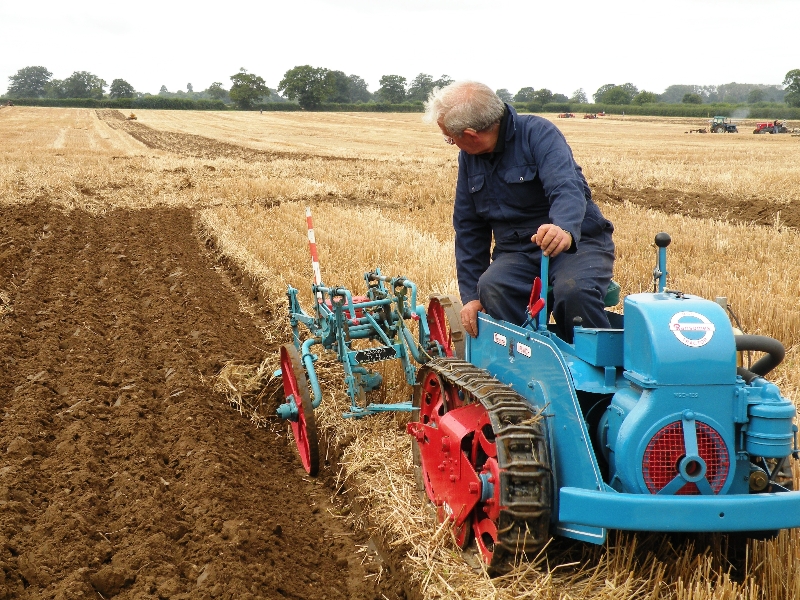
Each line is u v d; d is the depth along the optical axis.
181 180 22.00
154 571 4.27
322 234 13.23
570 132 60.91
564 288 4.23
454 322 6.16
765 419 3.17
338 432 5.95
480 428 4.00
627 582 3.52
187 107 150.25
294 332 6.89
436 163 28.89
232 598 4.00
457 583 3.88
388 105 145.38
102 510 4.95
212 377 7.28
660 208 17.44
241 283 11.05
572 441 3.44
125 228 15.22
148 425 6.19
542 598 3.61
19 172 23.22
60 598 3.97
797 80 134.38
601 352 3.56
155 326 8.84
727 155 33.00
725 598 3.41
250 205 18.17
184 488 5.23
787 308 8.14
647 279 9.80
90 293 10.36
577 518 3.21
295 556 4.61
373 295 6.44
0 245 13.10
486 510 3.79
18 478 5.18
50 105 150.38
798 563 3.61
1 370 7.35
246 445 6.19
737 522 3.12
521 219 4.60
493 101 4.38
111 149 35.81
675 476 3.22
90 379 7.15
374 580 4.40
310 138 49.75
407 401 6.33
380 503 4.83
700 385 3.19
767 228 13.64
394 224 14.63
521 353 4.00
